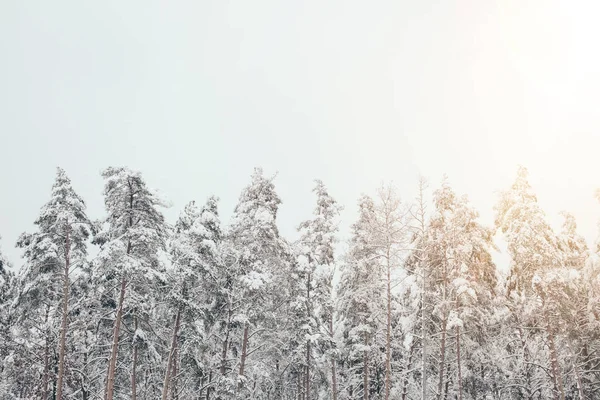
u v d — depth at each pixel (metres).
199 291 23.73
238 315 23.73
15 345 23.64
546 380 27.12
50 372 23.22
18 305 21.78
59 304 24.03
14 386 26.44
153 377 27.86
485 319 26.52
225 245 25.56
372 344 27.92
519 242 24.42
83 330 25.14
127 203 22.11
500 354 28.02
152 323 24.16
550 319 23.88
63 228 22.28
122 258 20.33
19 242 22.70
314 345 25.69
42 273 21.91
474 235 26.45
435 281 26.91
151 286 22.11
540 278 23.39
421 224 25.67
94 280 21.58
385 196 25.23
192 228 22.92
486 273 27.22
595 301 24.91
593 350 25.91
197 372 24.28
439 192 27.17
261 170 27.75
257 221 25.28
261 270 24.12
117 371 25.86
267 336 26.67
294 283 26.44
